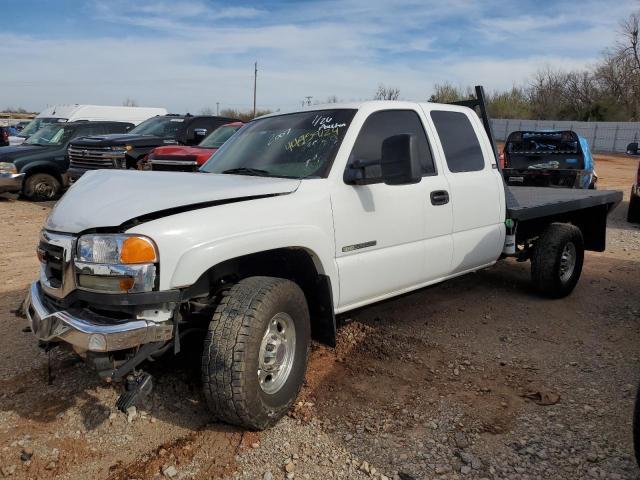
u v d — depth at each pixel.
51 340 3.18
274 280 3.40
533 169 11.76
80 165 11.91
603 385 4.04
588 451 3.24
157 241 2.97
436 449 3.28
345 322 5.16
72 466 3.10
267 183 3.61
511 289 6.36
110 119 19.89
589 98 54.84
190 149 9.20
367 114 4.21
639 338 4.93
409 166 3.60
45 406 3.68
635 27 51.91
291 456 3.19
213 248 3.09
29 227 10.02
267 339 3.33
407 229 4.32
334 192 3.80
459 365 4.37
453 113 5.07
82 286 3.06
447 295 6.11
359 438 3.38
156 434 3.39
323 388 3.96
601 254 8.23
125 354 3.14
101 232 3.05
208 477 3.02
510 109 56.72
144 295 2.95
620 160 33.91
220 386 3.13
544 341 4.88
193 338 3.75
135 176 3.80
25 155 13.12
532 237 6.06
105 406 3.67
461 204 4.81
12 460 3.14
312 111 4.46
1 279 6.58
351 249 3.91
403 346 4.70
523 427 3.50
